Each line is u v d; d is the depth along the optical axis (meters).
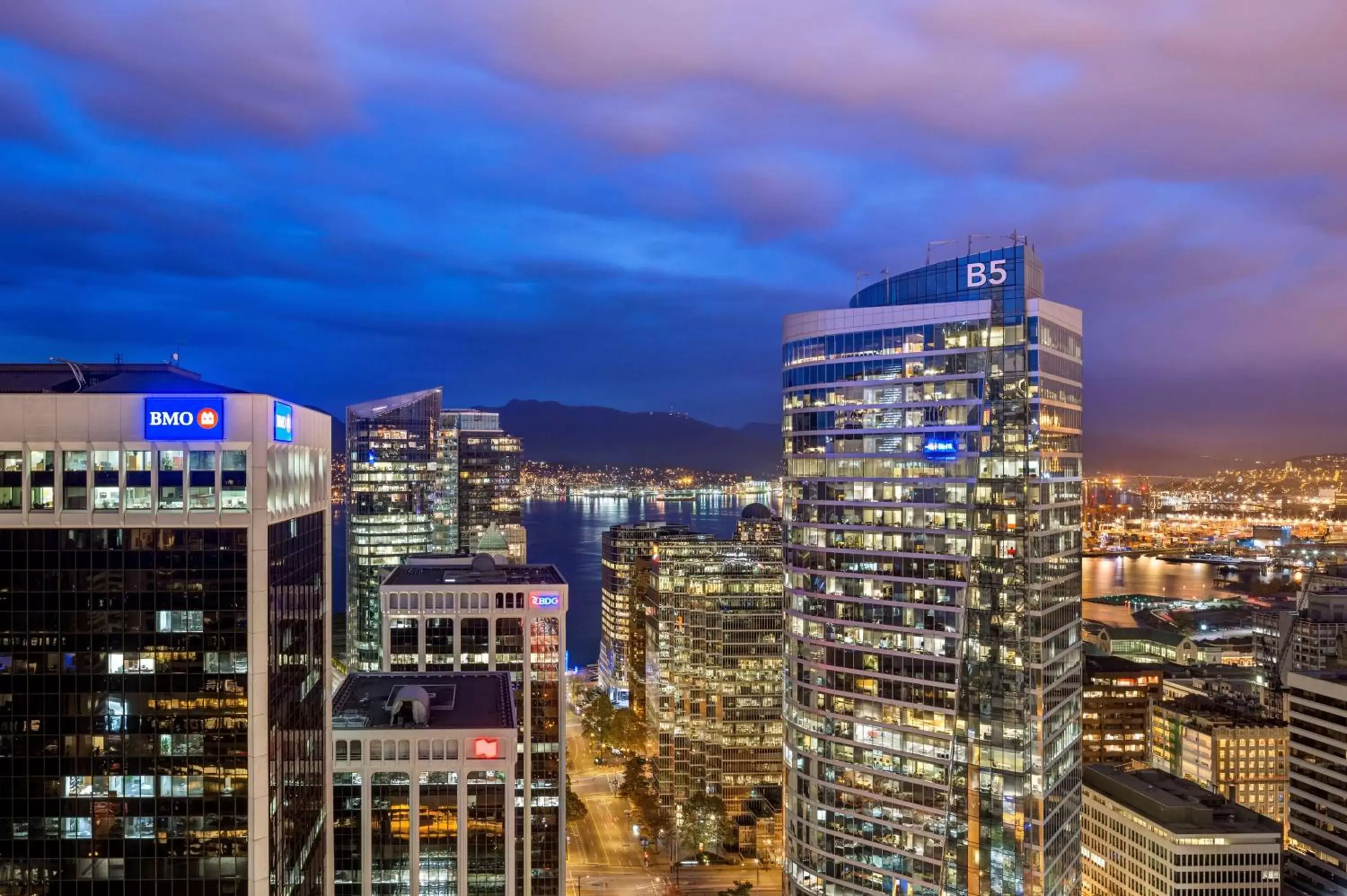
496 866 176.75
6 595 116.75
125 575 117.44
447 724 177.25
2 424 116.31
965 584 196.50
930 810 199.38
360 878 173.00
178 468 117.94
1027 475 192.50
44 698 116.94
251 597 118.50
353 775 173.38
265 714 119.12
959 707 197.00
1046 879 192.75
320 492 150.00
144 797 117.69
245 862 118.25
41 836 116.94
